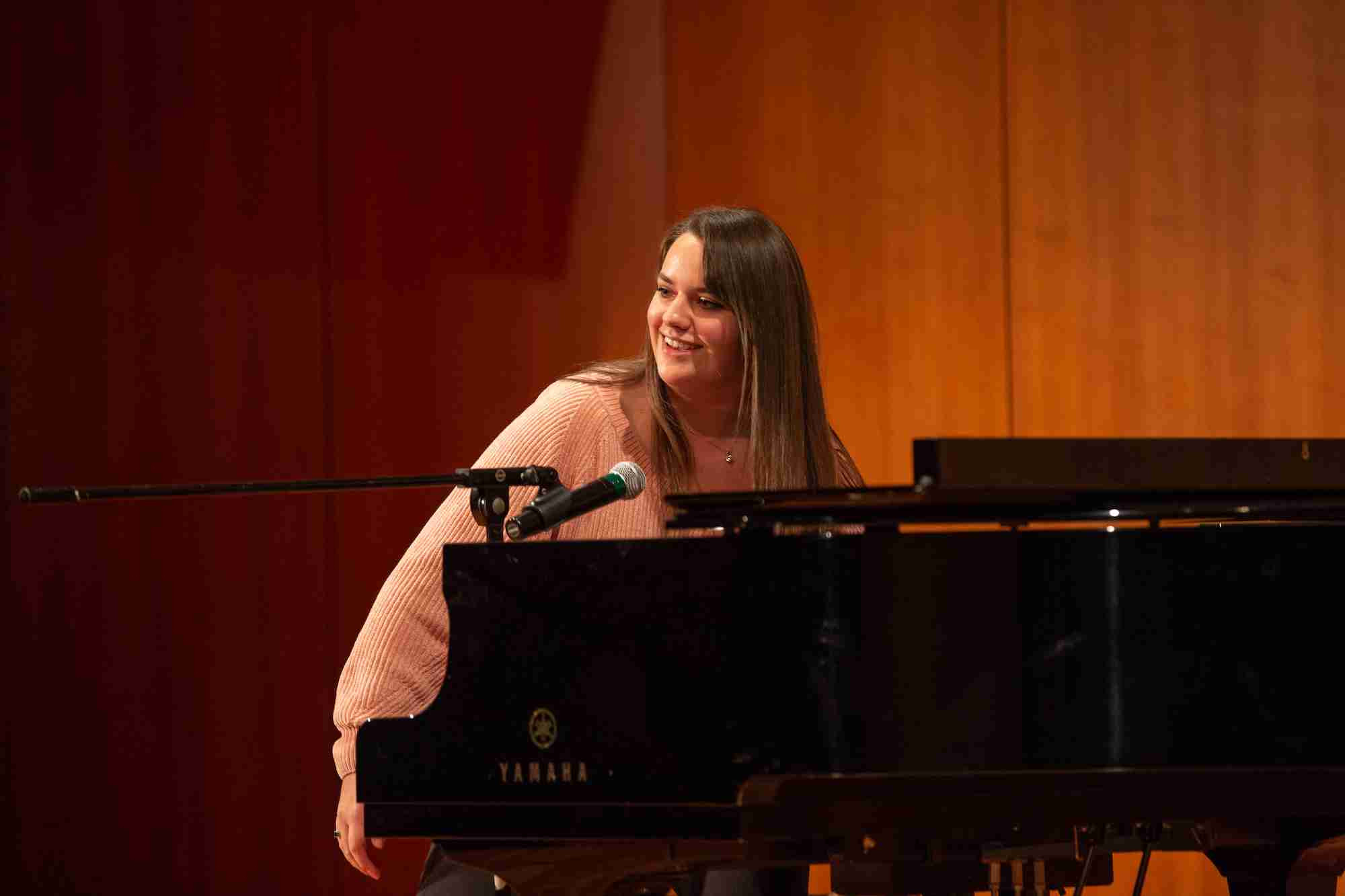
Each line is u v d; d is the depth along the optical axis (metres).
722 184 17.39
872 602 6.49
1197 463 6.69
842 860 7.30
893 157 17.42
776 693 6.48
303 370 17.22
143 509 17.03
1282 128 17.20
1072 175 17.34
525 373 17.28
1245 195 17.22
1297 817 7.19
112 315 17.06
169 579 17.05
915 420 17.36
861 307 17.42
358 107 17.31
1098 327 17.30
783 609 6.50
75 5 17.14
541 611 6.69
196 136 17.22
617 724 6.57
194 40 17.23
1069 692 6.59
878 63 17.44
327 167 17.30
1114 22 17.33
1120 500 7.04
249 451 17.14
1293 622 6.70
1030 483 6.37
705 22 17.42
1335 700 6.69
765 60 17.42
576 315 17.28
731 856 7.03
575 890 7.12
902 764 6.45
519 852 6.96
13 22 17.02
